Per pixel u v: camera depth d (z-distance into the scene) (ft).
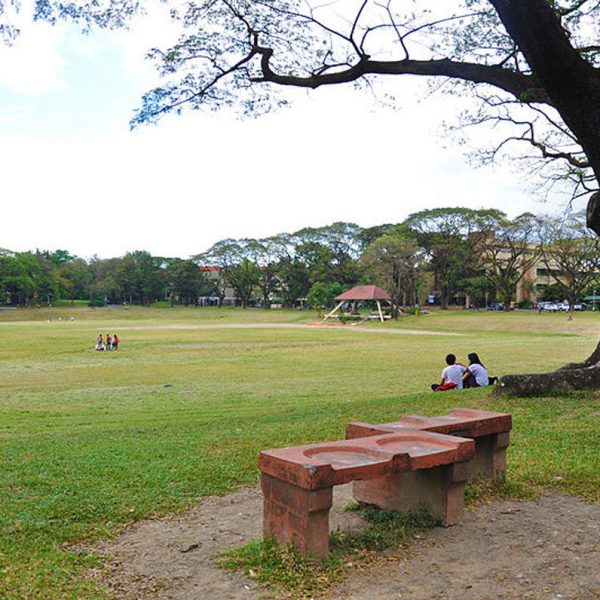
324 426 29.53
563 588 11.91
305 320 259.60
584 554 13.56
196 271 381.40
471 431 17.48
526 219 252.42
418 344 129.29
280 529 13.46
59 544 14.40
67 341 138.82
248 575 12.53
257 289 382.83
